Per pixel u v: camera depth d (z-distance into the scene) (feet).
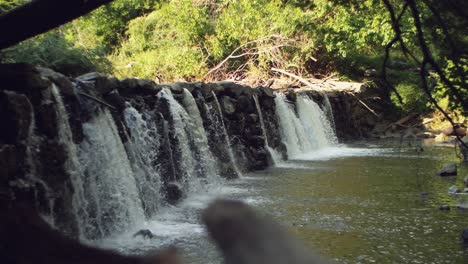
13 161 21.45
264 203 35.53
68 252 2.19
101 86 30.71
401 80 82.07
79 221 25.68
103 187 28.76
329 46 78.13
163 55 74.84
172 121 38.14
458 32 17.92
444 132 73.61
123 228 29.30
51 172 24.16
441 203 35.47
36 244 2.18
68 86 27.25
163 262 2.21
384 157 58.90
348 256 24.41
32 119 23.36
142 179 33.09
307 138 65.00
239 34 75.77
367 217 31.60
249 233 1.93
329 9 71.15
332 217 31.63
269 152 53.06
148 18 78.74
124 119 32.40
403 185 41.81
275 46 76.69
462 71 19.27
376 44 82.48
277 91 63.87
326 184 42.55
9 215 2.23
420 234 28.14
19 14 16.62
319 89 77.66
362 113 83.35
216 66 76.64
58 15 16.48
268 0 73.51
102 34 81.00
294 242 1.94
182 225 30.50
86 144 28.17
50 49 38.88
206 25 76.89
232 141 48.65
